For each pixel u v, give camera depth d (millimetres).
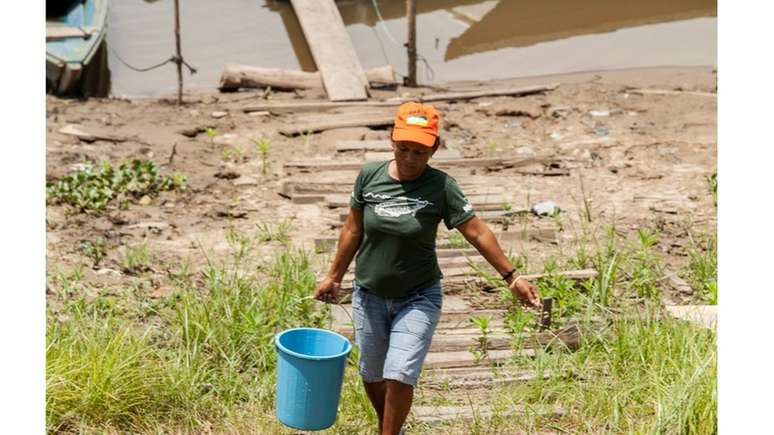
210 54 34938
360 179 11391
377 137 26922
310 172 24094
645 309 16375
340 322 15836
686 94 30656
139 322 15617
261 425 12695
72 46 30156
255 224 20891
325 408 11531
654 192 22844
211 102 29953
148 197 21875
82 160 23672
